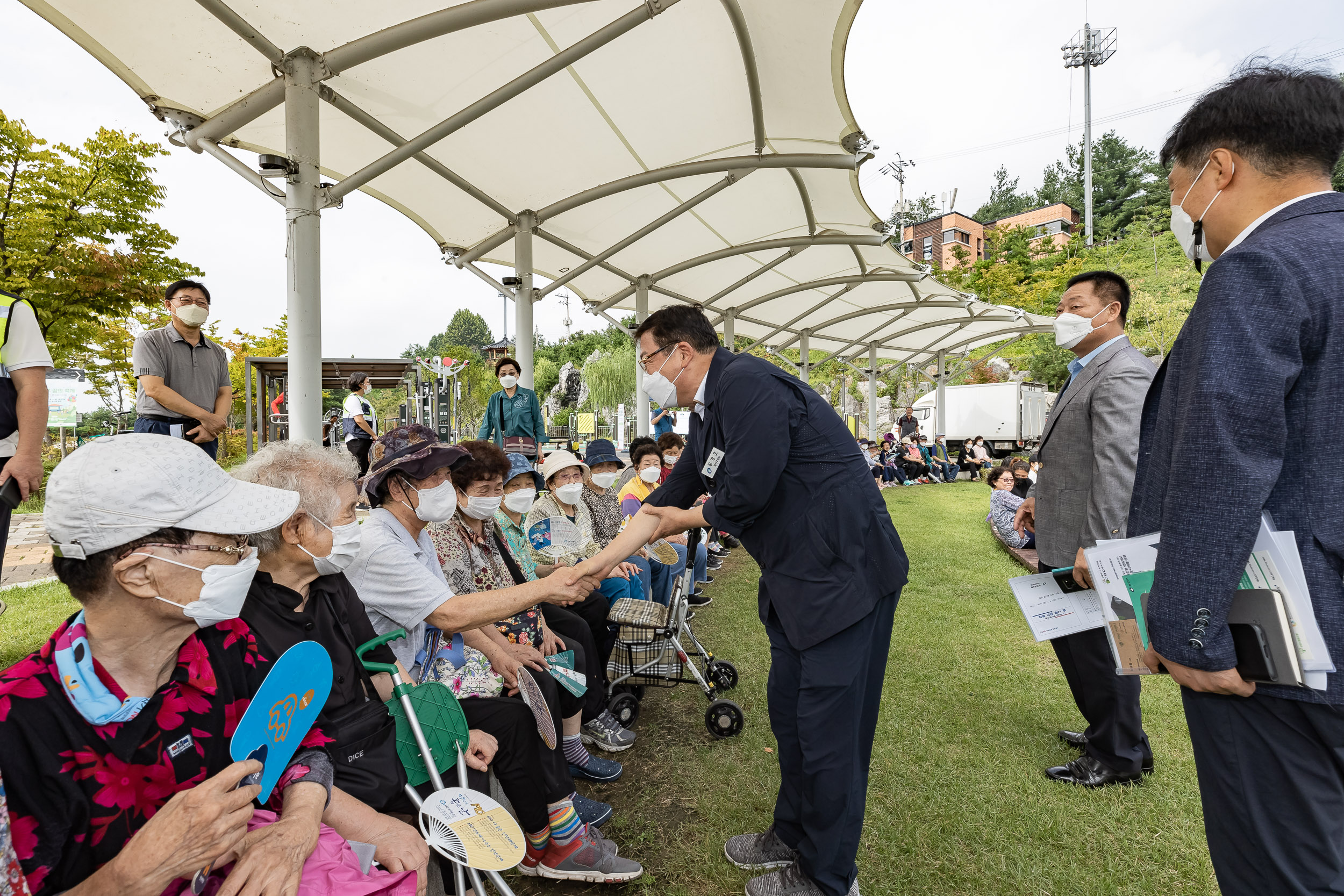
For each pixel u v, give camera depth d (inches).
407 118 253.9
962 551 320.8
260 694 52.2
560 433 1256.8
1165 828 99.6
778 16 224.1
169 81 213.6
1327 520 46.3
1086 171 2014.0
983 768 118.6
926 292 628.7
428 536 100.1
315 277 206.7
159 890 40.2
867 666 83.0
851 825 81.7
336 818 60.1
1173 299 1229.7
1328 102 51.0
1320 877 49.0
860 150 296.4
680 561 218.5
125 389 813.9
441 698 75.0
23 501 102.3
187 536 45.9
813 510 82.4
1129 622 58.1
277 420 506.3
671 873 93.8
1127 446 102.7
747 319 669.3
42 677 42.2
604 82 255.6
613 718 134.4
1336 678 45.7
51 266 472.7
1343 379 46.1
